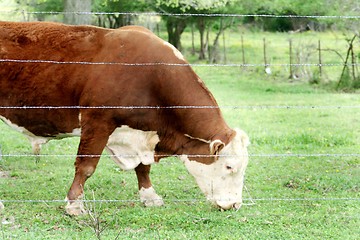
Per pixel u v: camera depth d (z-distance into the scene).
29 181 10.23
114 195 9.53
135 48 8.56
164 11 33.19
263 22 49.34
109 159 12.03
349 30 30.12
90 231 7.59
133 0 33.03
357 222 8.12
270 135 14.35
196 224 7.93
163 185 10.13
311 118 17.31
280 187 10.02
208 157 8.57
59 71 8.57
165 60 8.54
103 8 34.03
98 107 8.45
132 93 8.46
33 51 8.66
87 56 8.59
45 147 12.98
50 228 7.71
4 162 11.43
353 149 13.08
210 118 8.60
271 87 25.47
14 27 8.80
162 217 8.16
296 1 30.97
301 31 43.22
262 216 8.30
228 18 36.34
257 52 38.75
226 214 8.38
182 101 8.55
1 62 8.63
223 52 38.78
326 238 7.50
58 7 30.44
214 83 26.89
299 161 11.87
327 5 29.03
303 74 28.62
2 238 7.18
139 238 7.37
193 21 36.72
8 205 8.66
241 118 17.28
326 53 33.56
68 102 8.66
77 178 8.54
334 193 9.61
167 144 8.80
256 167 11.37
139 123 8.60
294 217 8.27
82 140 8.61
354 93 23.83
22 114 8.80
